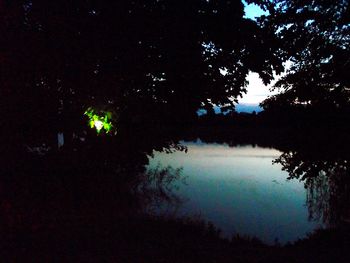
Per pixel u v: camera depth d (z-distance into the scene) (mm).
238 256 6633
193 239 8078
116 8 10055
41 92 10070
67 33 9797
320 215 13477
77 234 7059
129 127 11219
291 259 6625
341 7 11531
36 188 9578
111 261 5727
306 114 11883
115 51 10250
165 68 10898
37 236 6680
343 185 13891
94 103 10883
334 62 11438
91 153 11109
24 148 10477
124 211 10320
